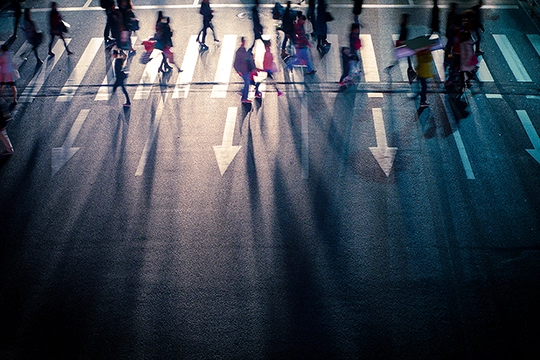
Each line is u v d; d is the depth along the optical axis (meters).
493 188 11.67
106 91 15.53
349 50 14.82
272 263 10.20
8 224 11.33
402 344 8.73
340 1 20.17
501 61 16.14
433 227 10.80
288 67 16.25
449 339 8.77
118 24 16.22
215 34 18.33
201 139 13.49
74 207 11.70
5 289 9.98
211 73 16.17
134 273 10.19
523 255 10.13
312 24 17.14
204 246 10.62
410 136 13.24
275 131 13.62
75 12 20.05
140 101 15.03
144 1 20.88
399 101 14.53
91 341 9.05
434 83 15.22
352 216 11.12
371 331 8.96
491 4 19.36
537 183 11.76
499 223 10.84
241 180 12.16
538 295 9.39
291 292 9.65
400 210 11.22
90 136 13.78
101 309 9.57
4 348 9.00
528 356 8.45
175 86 15.62
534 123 13.53
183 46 17.64
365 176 12.11
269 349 8.77
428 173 12.12
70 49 17.70
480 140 13.02
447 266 10.00
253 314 9.32
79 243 10.85
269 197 11.66
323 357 8.61
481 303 9.30
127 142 13.52
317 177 12.14
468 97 14.57
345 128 13.61
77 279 10.12
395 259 10.18
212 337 9.01
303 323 9.13
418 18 18.83
